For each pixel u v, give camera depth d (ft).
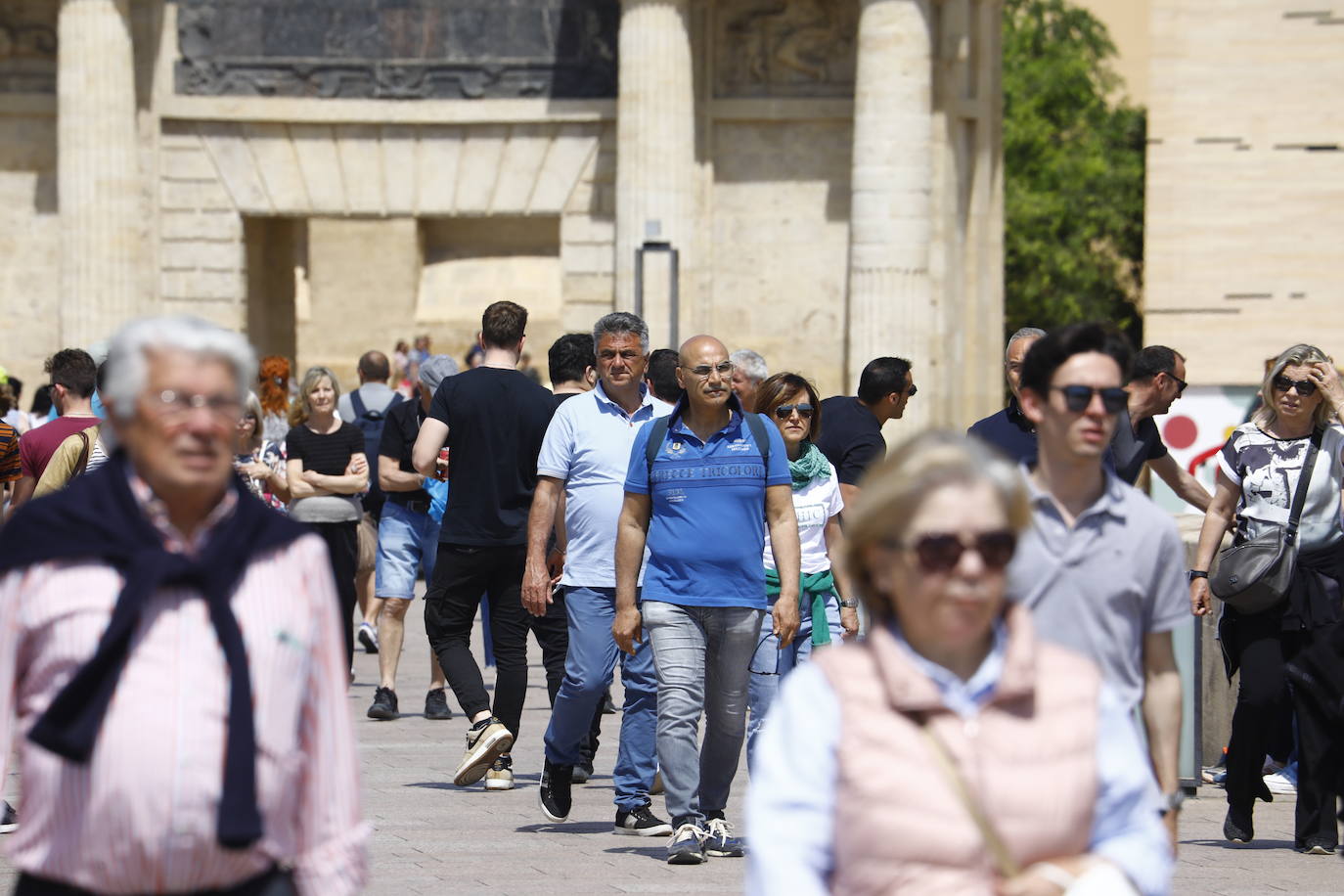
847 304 357.61
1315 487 121.70
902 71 340.59
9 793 142.41
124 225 356.79
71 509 56.34
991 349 387.96
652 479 116.37
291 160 366.84
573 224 363.35
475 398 140.36
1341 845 123.65
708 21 358.64
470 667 142.92
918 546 51.34
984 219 380.37
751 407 148.25
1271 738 124.67
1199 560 126.31
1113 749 53.11
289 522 58.34
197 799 55.47
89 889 56.18
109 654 55.06
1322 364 121.49
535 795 142.92
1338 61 285.23
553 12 362.53
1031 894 51.03
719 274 361.92
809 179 360.07
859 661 52.65
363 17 365.20
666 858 118.42
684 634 115.55
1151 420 132.57
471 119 363.35
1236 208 287.48
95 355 150.10
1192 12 288.71
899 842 51.01
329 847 58.08
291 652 56.75
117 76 354.95
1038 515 73.51
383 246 618.03
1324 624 121.49
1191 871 116.57
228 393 57.26
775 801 51.83
